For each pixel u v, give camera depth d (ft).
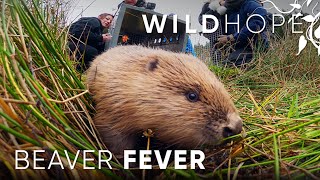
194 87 0.79
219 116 0.77
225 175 0.75
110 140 0.82
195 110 0.77
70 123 0.76
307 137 0.92
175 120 0.77
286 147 0.90
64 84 0.86
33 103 0.63
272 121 1.01
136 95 0.80
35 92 0.67
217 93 0.79
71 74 0.88
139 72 0.83
